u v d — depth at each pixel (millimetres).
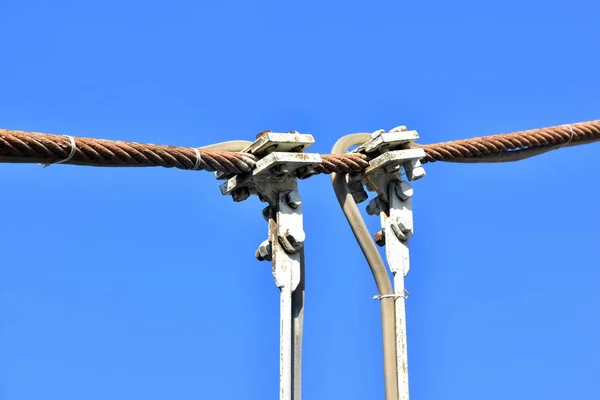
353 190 13664
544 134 14570
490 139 14242
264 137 12805
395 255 13375
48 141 11750
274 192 12992
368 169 13492
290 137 12844
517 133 14422
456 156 14078
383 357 13117
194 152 12570
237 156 12836
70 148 11844
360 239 13414
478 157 14273
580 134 14828
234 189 13078
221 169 12797
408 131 13469
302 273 13078
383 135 13367
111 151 12070
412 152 13461
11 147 11570
